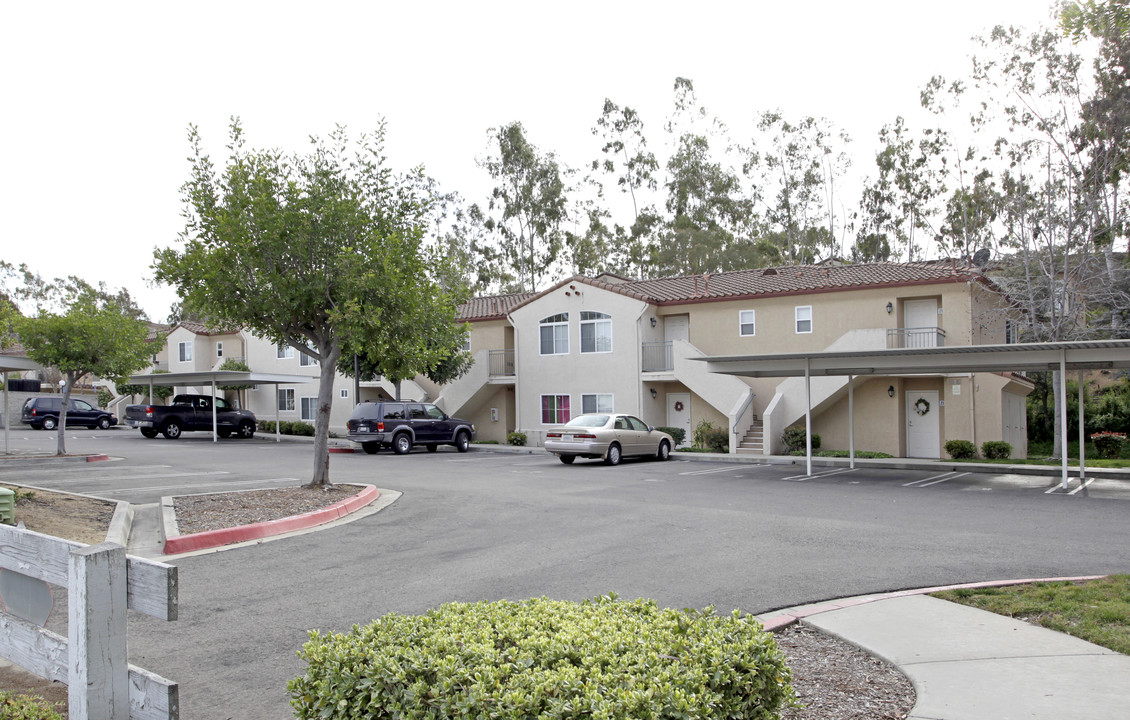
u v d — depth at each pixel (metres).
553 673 3.25
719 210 48.59
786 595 7.52
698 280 32.59
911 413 25.83
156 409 34.66
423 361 15.74
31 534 3.62
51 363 23.39
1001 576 8.27
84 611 3.09
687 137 49.06
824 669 5.41
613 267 50.88
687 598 7.44
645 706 3.06
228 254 13.55
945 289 25.09
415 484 17.30
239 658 5.88
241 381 33.50
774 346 28.02
